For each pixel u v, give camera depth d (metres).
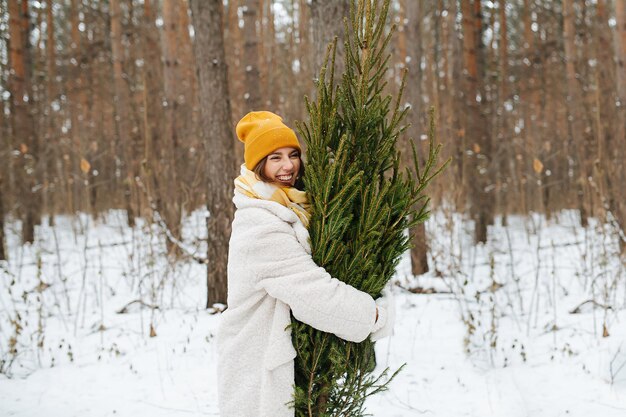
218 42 4.76
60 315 4.77
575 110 9.83
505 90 11.57
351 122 1.63
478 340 3.74
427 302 4.74
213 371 3.45
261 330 1.57
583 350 3.36
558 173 10.96
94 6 14.73
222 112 4.77
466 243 6.87
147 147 5.95
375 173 1.57
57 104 13.62
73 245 8.38
